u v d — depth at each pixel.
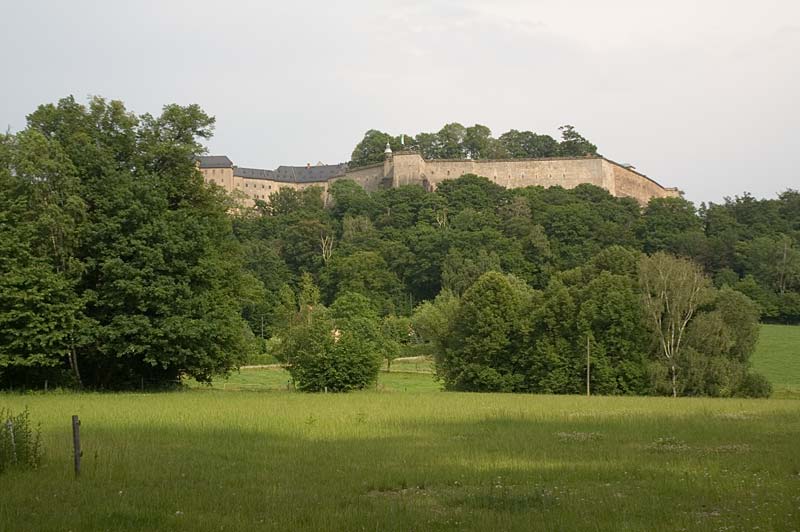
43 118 56.66
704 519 13.51
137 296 50.31
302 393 52.91
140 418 31.62
